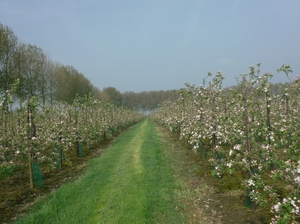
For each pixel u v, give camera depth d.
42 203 6.09
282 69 5.70
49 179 8.23
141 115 62.53
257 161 5.54
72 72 35.25
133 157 11.19
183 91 10.51
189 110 13.71
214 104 9.44
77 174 8.90
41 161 7.46
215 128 8.53
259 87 6.58
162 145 14.70
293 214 3.56
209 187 7.11
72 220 5.09
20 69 20.12
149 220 5.13
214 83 8.92
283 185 6.29
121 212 5.36
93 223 4.98
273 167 6.98
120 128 26.70
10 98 7.05
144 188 6.92
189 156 11.28
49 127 9.78
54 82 26.42
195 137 10.12
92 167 9.62
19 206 6.00
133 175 8.15
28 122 7.39
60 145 9.23
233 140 6.40
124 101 72.69
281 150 7.91
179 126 16.83
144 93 75.25
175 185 7.33
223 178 7.60
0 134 9.05
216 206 5.84
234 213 5.31
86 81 38.81
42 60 23.77
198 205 5.98
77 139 11.87
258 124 7.25
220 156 8.63
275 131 6.48
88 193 6.62
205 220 5.18
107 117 20.25
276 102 11.29
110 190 6.84
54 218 5.20
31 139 7.37
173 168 9.41
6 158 7.84
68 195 6.44
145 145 14.51
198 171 8.71
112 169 9.25
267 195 5.76
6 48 18.47
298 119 7.75
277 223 3.47
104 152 13.00
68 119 12.54
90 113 17.08
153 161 10.23
